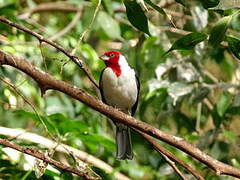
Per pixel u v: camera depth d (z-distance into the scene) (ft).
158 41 39.50
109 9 35.12
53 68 37.42
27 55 37.04
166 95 37.14
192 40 24.20
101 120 40.50
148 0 23.11
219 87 36.78
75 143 34.71
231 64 43.27
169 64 38.83
